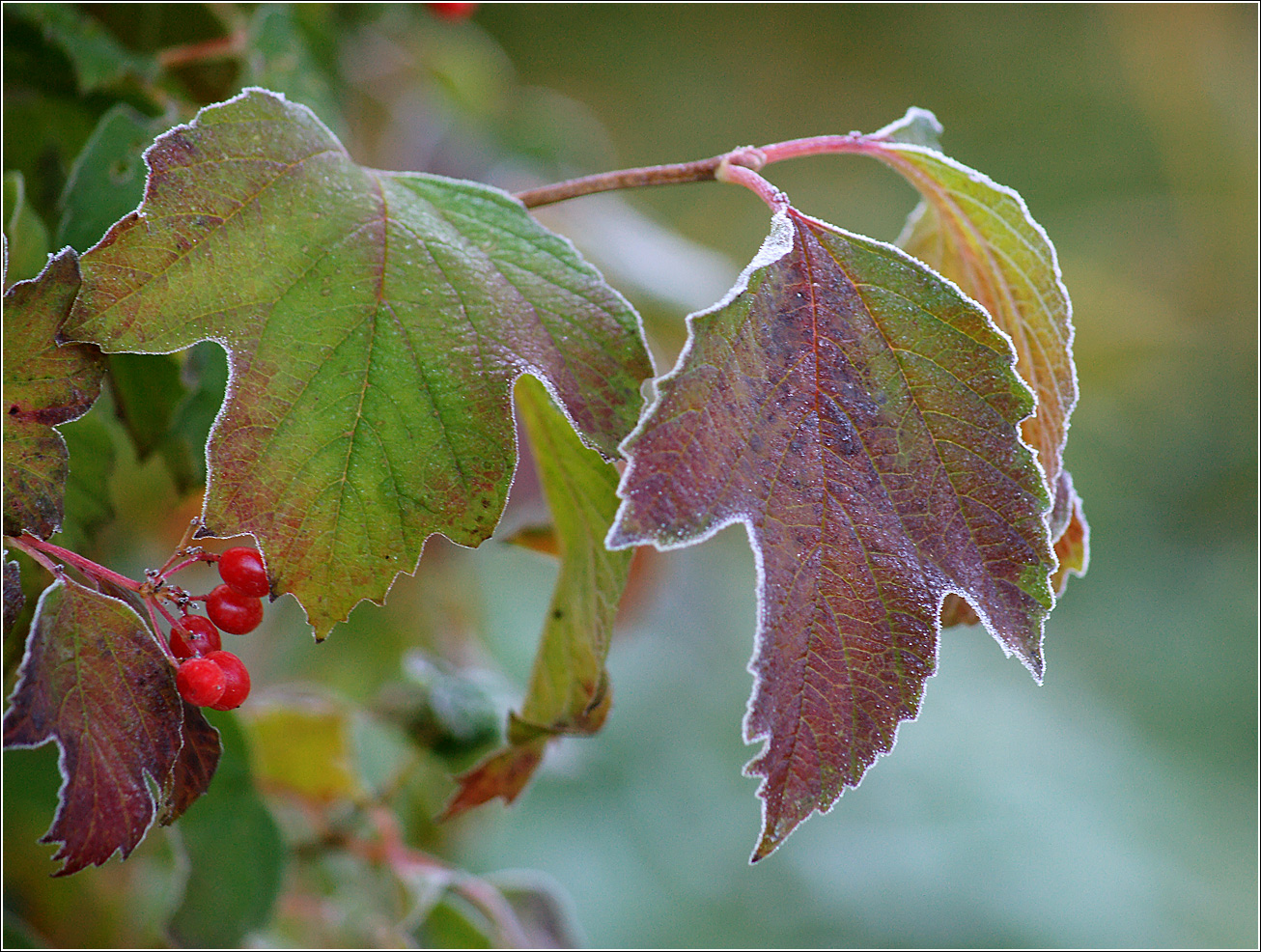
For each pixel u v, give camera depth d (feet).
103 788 2.40
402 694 2.98
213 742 2.45
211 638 2.45
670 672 5.70
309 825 3.00
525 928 2.99
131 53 2.80
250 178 2.45
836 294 2.44
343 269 2.45
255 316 2.43
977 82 11.25
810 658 2.41
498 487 2.45
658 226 4.55
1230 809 7.11
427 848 3.32
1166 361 9.79
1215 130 10.77
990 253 2.56
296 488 2.43
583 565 2.58
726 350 2.40
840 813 5.99
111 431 2.67
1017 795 6.19
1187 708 8.01
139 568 3.29
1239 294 10.35
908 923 5.65
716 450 2.39
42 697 2.39
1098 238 10.60
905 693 2.42
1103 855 6.10
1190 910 6.10
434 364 2.45
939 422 2.44
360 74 4.08
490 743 2.97
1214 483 9.66
